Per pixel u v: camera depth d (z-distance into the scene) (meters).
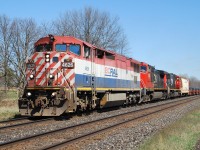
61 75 18.39
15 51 41.25
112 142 12.02
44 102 18.23
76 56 18.91
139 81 32.59
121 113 23.12
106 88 23.45
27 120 18.20
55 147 10.42
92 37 51.16
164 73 45.94
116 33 53.22
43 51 19.39
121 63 27.11
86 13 51.19
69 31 49.41
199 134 14.34
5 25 41.97
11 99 38.19
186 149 11.02
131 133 14.21
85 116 20.39
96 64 21.81
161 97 44.06
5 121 16.67
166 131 14.14
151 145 11.16
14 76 40.91
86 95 20.81
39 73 18.58
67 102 17.94
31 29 43.41
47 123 16.59
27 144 11.10
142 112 24.61
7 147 10.52
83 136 12.42
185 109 28.41
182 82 63.00
